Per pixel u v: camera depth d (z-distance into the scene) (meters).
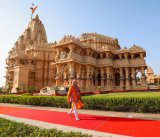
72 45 43.75
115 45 65.31
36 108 16.94
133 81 51.00
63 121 10.37
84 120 10.48
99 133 7.51
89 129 8.35
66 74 46.31
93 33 66.19
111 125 8.96
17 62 59.53
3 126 7.92
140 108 13.05
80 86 46.03
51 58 65.62
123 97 13.88
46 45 68.44
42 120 10.91
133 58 53.41
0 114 13.97
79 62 45.38
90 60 49.06
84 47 48.88
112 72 54.56
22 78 51.12
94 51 52.41
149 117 10.98
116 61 54.69
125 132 7.55
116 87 52.44
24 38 82.31
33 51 65.88
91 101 15.14
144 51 51.06
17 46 80.69
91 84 49.06
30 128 7.48
